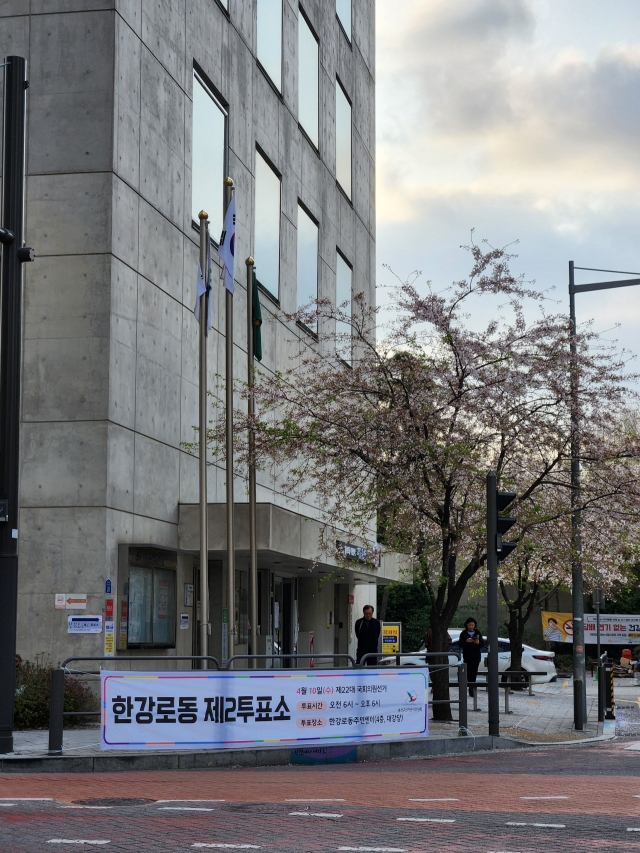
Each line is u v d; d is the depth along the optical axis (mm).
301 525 25328
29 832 8008
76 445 19812
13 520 14211
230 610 21094
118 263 20484
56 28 20781
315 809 9492
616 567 29281
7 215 14492
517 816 9094
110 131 20438
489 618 18734
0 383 14438
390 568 35844
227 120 27031
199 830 8180
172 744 14547
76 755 13898
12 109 14633
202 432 20359
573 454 22875
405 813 9258
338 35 39750
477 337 22641
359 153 42406
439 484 22359
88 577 19453
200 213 20969
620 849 7324
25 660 18938
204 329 20688
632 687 42531
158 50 22672
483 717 24547
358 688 16188
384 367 22281
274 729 15305
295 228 32844
